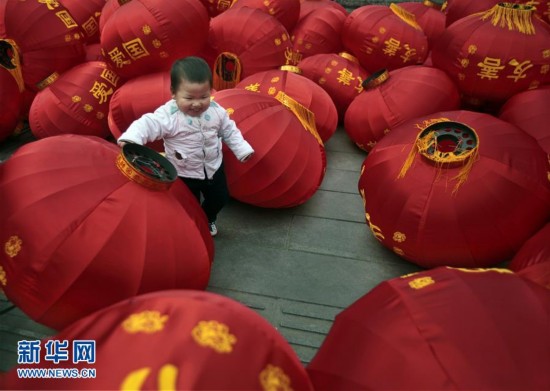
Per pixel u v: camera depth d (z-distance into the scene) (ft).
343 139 18.35
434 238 10.64
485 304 6.79
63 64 16.80
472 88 15.28
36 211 8.38
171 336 5.53
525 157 10.98
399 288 7.52
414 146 11.12
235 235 12.84
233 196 13.16
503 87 14.62
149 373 5.06
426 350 6.28
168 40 14.55
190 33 14.90
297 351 9.66
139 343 5.44
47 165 8.91
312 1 22.34
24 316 10.19
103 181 8.81
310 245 12.62
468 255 10.79
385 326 6.82
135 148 9.41
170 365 5.15
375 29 18.13
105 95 16.49
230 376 5.27
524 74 14.14
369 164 12.07
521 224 10.59
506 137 11.30
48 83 16.49
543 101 13.65
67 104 16.05
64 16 16.61
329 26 20.52
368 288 11.32
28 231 8.30
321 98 15.92
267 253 12.25
